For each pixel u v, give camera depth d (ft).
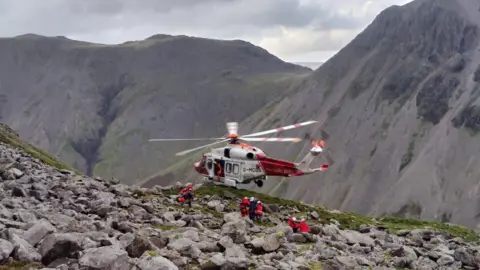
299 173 184.34
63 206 98.37
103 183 144.87
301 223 114.73
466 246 128.06
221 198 166.91
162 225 100.63
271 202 177.78
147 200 135.03
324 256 88.28
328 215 177.88
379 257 98.37
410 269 93.76
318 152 183.42
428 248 121.90
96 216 93.30
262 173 183.52
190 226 101.60
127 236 73.36
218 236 88.22
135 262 61.52
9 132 351.05
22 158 163.12
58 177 140.77
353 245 105.29
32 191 104.88
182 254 73.05
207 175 190.19
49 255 61.36
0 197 95.50
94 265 57.52
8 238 63.72
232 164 184.34
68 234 63.93
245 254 79.71
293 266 76.43
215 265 67.67
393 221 208.13
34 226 67.41
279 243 88.58
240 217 117.29
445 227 199.31
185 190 143.02
